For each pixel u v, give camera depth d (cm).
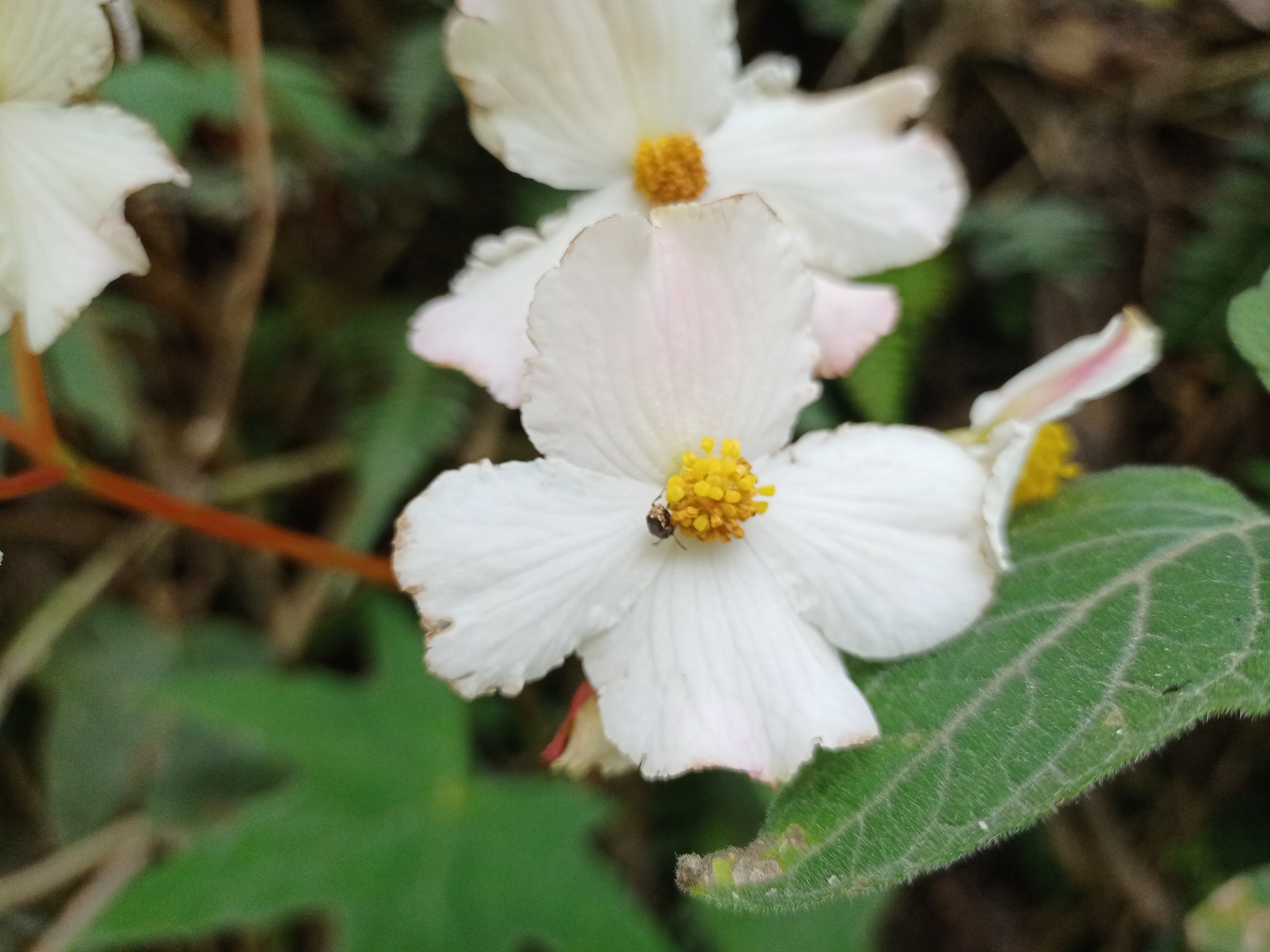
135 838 13
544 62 8
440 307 8
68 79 7
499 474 7
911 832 6
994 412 8
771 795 10
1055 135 16
